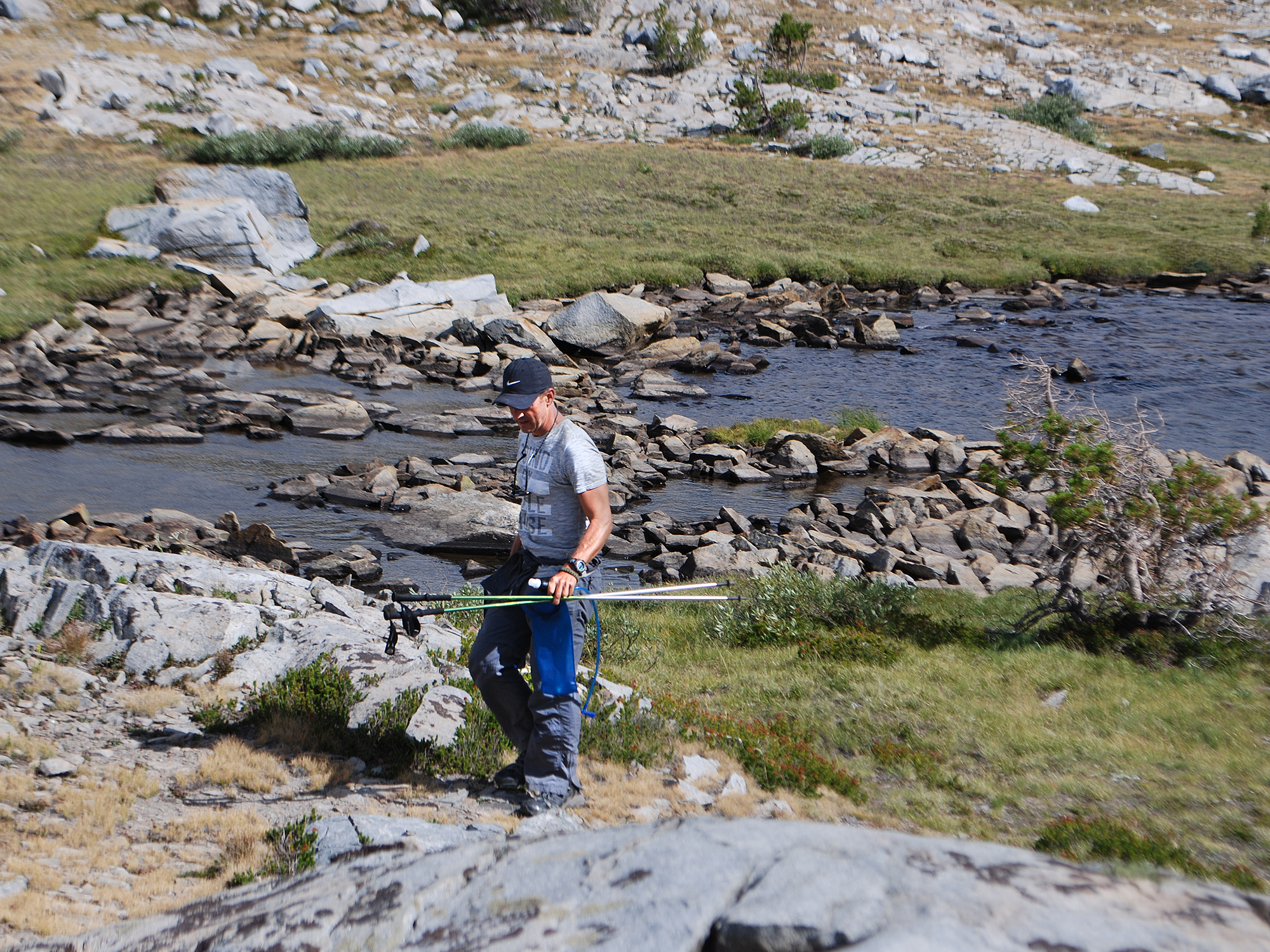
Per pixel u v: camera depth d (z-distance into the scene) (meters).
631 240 37.41
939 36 76.88
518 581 4.85
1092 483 9.90
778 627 10.40
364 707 6.10
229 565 8.77
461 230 36.81
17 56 50.69
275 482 16.39
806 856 2.28
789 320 31.41
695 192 44.28
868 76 66.81
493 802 5.16
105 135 44.88
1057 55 76.44
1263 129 66.06
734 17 73.38
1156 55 78.31
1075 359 25.23
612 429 20.55
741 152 52.16
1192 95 70.69
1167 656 9.43
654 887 2.27
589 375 25.19
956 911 1.97
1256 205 47.28
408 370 24.58
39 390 20.58
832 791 6.43
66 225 31.83
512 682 4.91
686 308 31.94
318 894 2.68
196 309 27.56
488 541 14.30
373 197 40.62
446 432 20.09
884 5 81.25
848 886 2.11
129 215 31.58
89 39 55.62
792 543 14.47
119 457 17.27
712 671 9.30
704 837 2.49
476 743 5.80
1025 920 1.92
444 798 5.15
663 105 58.78
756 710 8.13
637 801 5.45
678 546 14.58
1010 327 30.84
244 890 2.91
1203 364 26.09
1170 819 6.18
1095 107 68.31
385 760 5.66
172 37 58.59
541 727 4.95
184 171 33.91
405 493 15.96
